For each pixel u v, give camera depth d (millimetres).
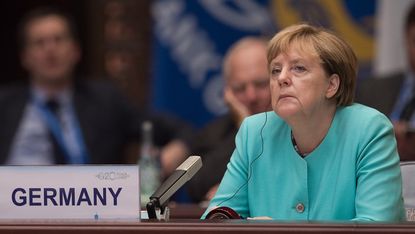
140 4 18984
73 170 6113
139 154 16094
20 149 14438
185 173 6680
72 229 5590
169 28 17312
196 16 17219
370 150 6824
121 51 19031
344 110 7035
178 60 17297
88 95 14906
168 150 14227
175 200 12570
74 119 14656
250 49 12062
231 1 17109
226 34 17156
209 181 11453
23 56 15188
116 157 14797
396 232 5391
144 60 18938
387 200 6641
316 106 6809
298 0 16750
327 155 6938
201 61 17219
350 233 5410
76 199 6102
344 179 6848
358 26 16516
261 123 7316
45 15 15180
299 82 6777
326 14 16656
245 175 7266
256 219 6328
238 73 11953
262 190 7129
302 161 6980
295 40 6848
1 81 21672
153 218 6371
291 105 6770
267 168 7129
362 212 6629
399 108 13086
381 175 6734
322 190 6895
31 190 6125
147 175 12492
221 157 11484
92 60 19375
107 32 19109
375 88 13336
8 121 14547
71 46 15094
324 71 6820
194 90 17266
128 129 14961
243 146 7320
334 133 6949
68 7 20484
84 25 20062
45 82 14734
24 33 15203
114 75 19031
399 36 16234
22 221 5867
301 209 6934
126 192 6078
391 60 16281
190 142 14328
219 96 17203
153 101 17328
